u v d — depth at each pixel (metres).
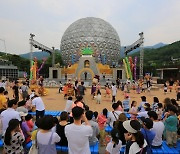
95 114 8.37
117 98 22.52
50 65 74.06
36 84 30.70
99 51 63.56
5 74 60.59
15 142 5.07
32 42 48.72
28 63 79.69
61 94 25.59
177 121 7.21
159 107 9.54
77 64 53.22
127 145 4.47
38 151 4.75
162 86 39.09
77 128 4.73
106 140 7.72
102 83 40.62
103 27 66.62
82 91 18.81
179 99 22.27
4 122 6.54
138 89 28.19
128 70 43.44
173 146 7.06
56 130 6.37
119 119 6.70
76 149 4.71
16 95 15.48
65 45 67.38
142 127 5.56
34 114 10.95
